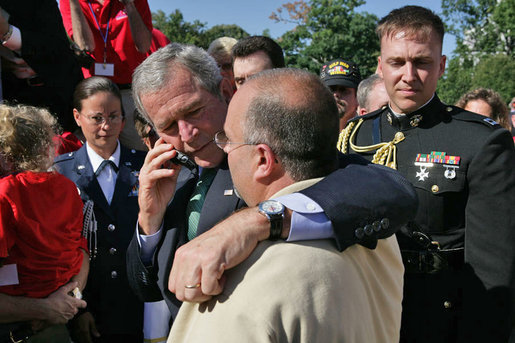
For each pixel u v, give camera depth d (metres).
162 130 1.57
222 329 0.97
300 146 1.10
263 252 1.03
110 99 2.82
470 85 34.47
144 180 1.54
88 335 2.60
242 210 1.11
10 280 2.05
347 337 0.99
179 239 1.60
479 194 1.79
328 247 1.06
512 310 1.74
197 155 1.58
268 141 1.11
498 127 1.85
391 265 1.25
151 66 1.52
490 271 1.74
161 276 1.57
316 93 1.12
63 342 2.24
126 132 3.63
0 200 2.00
